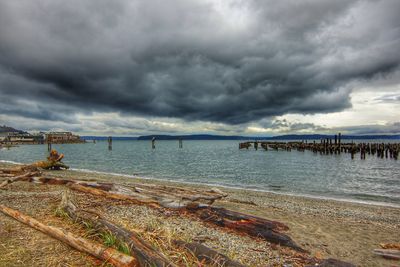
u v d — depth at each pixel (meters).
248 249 5.84
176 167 34.84
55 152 25.47
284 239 6.45
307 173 28.75
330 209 12.41
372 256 6.33
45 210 7.38
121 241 4.64
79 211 6.47
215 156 56.19
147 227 6.39
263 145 76.44
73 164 37.25
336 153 56.19
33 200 8.80
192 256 4.76
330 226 8.77
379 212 12.32
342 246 6.89
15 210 6.88
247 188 19.77
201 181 22.97
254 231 6.84
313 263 5.32
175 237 5.85
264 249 5.94
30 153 64.12
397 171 30.55
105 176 22.89
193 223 7.35
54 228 5.43
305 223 8.93
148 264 4.06
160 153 69.56
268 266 5.04
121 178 21.86
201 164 39.03
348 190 19.61
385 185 21.81
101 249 4.46
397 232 8.56
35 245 4.92
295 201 14.41
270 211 10.77
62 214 6.66
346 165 36.94
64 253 4.63
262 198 14.85
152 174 27.66
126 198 9.69
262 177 25.84
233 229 7.12
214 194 11.51
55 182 13.34
